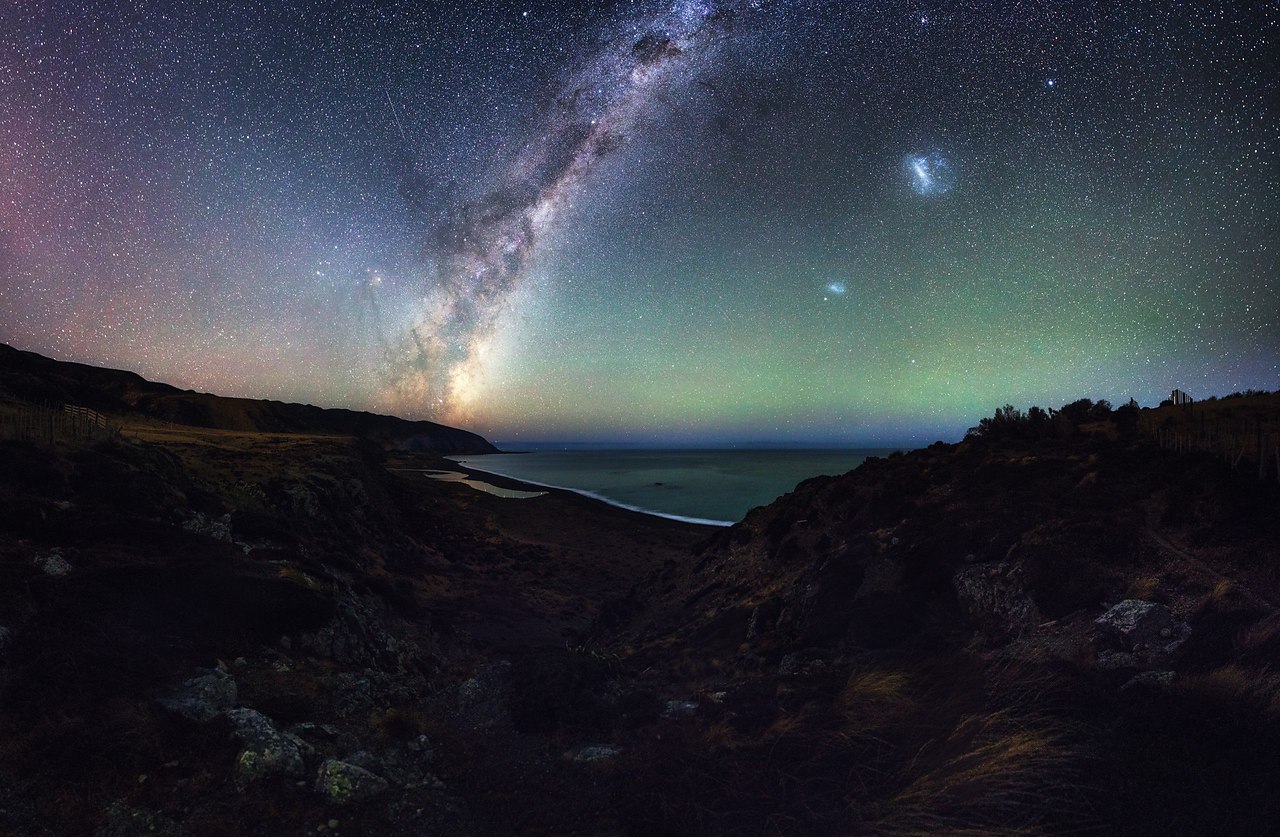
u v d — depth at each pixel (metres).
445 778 7.40
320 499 31.66
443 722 9.50
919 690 8.12
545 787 7.18
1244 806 4.80
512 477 130.25
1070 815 5.18
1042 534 11.58
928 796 5.80
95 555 11.12
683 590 23.47
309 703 8.77
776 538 21.14
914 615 11.77
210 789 6.22
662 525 61.50
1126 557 10.37
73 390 61.19
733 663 13.02
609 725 9.17
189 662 9.05
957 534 12.97
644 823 6.07
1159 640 8.01
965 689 7.75
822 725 7.49
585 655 11.55
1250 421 13.58
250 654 10.24
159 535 12.76
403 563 30.75
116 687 7.75
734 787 6.47
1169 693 6.53
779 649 12.43
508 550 43.19
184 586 10.89
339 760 7.02
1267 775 5.04
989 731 6.55
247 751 6.65
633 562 42.88
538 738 8.83
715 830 5.87
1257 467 11.34
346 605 14.19
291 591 12.41
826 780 6.41
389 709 9.09
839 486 20.81
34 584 9.12
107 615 9.17
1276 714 5.79
